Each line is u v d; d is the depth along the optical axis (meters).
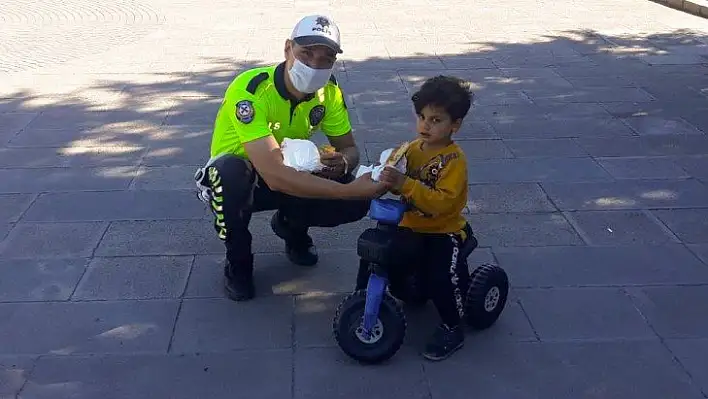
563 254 4.19
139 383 3.15
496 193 4.98
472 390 3.12
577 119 6.42
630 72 7.85
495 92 7.22
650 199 4.88
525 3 11.81
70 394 3.09
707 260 4.11
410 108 6.76
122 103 6.89
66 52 8.78
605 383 3.15
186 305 3.72
